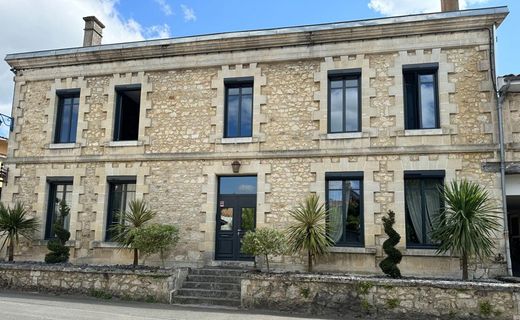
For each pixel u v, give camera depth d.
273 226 10.63
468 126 9.95
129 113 12.66
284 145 10.93
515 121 9.80
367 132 10.44
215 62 11.72
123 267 10.18
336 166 10.52
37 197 12.30
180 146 11.60
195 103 11.71
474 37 10.21
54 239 11.27
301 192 10.62
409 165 10.12
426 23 10.39
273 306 8.64
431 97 10.53
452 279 8.56
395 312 7.94
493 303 7.52
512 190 9.67
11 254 11.66
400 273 9.25
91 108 12.43
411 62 10.49
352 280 8.25
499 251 9.34
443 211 9.23
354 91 10.95
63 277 9.92
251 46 11.53
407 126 10.52
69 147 12.32
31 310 7.88
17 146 12.77
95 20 14.14
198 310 8.52
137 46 12.14
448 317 7.68
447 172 9.88
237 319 7.67
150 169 11.68
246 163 11.09
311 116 10.88
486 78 10.04
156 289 9.34
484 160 9.77
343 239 10.38
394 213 9.76
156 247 10.17
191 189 11.34
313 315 8.22
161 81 12.08
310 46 11.16
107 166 11.95
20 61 13.05
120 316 7.59
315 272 9.81
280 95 11.19
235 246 11.07
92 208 11.84
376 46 10.73
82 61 12.68
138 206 10.90
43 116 12.76
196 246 11.04
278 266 10.41
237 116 11.62
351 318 8.04
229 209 11.30
